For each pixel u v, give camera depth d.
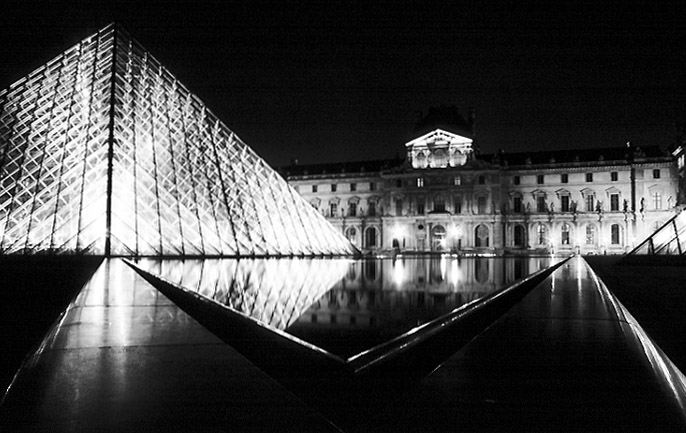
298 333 17.47
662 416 4.95
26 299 19.52
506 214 151.38
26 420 4.82
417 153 158.12
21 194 55.22
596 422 4.82
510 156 160.38
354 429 5.11
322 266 55.09
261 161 78.44
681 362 8.92
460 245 152.62
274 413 5.08
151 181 59.59
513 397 5.62
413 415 5.17
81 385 5.95
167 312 12.09
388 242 159.38
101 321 10.66
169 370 6.64
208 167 67.44
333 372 8.57
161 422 4.81
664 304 19.12
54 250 50.62
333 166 178.75
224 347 8.05
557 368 6.75
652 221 141.12
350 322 19.80
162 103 68.75
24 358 8.73
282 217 73.81
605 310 11.98
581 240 147.62
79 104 62.03
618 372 6.52
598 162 145.88
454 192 154.00
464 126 159.50
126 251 52.31
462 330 12.68
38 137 60.00
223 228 63.12
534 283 26.31
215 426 4.71
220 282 31.72
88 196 54.41
